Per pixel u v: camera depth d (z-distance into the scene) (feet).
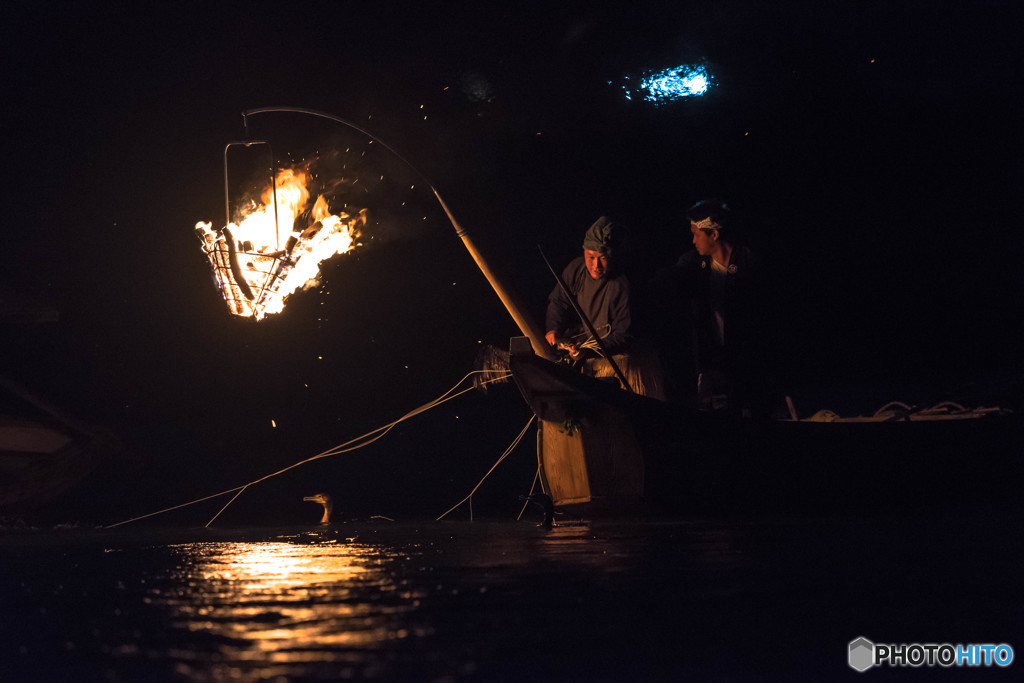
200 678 4.89
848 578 8.08
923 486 18.24
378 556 11.55
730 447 17.48
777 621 6.19
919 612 6.43
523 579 8.54
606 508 18.08
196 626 6.46
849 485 17.87
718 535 13.34
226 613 7.01
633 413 17.11
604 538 13.48
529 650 5.44
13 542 16.35
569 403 17.75
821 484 17.76
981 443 18.62
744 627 6.01
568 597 7.35
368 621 6.48
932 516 16.26
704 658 5.20
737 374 19.31
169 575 9.89
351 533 17.07
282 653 5.47
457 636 5.87
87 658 5.52
